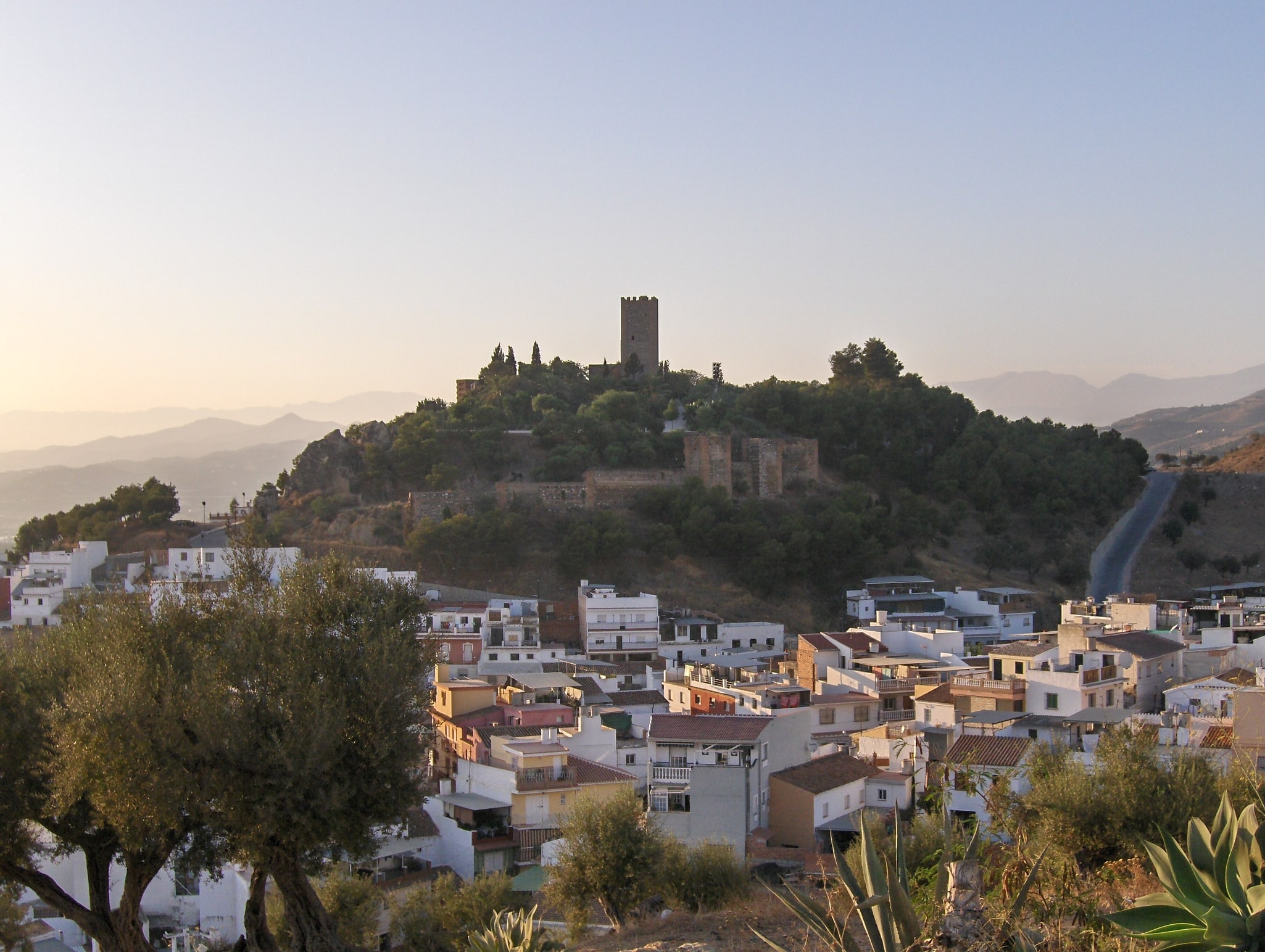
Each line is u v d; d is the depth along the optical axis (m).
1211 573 151.38
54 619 108.44
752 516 143.75
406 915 43.69
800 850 49.88
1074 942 16.64
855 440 174.62
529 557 134.50
